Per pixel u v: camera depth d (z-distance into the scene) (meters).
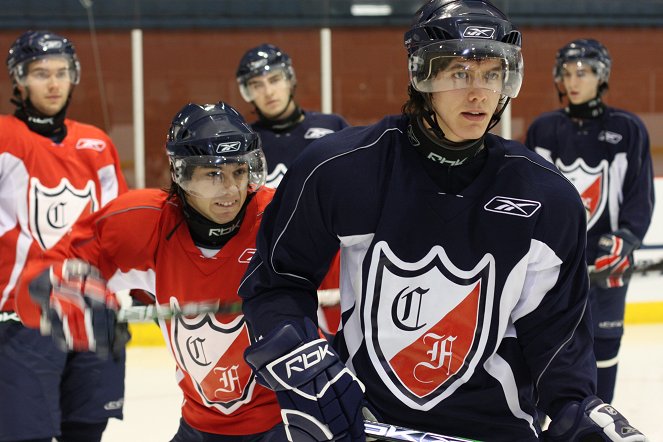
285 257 4.50
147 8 16.38
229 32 16.62
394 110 17.02
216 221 5.62
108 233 5.87
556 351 4.57
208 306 5.64
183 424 6.21
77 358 8.20
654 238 16.94
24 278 6.11
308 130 11.41
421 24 4.28
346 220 4.33
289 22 16.70
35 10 16.14
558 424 4.59
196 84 16.66
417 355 4.47
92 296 5.81
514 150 4.46
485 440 4.61
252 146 5.62
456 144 4.27
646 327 16.50
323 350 4.35
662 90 17.47
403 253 4.35
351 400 4.30
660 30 17.33
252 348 4.39
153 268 5.86
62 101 8.61
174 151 5.53
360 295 4.43
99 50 16.39
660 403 11.88
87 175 8.79
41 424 7.99
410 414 4.57
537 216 4.34
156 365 14.29
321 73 16.84
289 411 4.35
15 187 8.45
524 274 4.39
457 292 4.38
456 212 4.32
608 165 10.83
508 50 4.20
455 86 4.13
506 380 4.56
